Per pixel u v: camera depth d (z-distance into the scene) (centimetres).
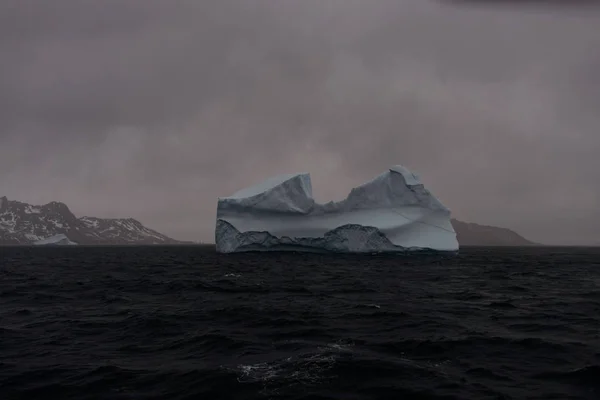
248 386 1002
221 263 5184
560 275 3759
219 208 6412
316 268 4206
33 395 973
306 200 6138
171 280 3244
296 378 1050
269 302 2153
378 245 5584
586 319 1734
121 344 1392
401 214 5753
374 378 1050
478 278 3331
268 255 6481
